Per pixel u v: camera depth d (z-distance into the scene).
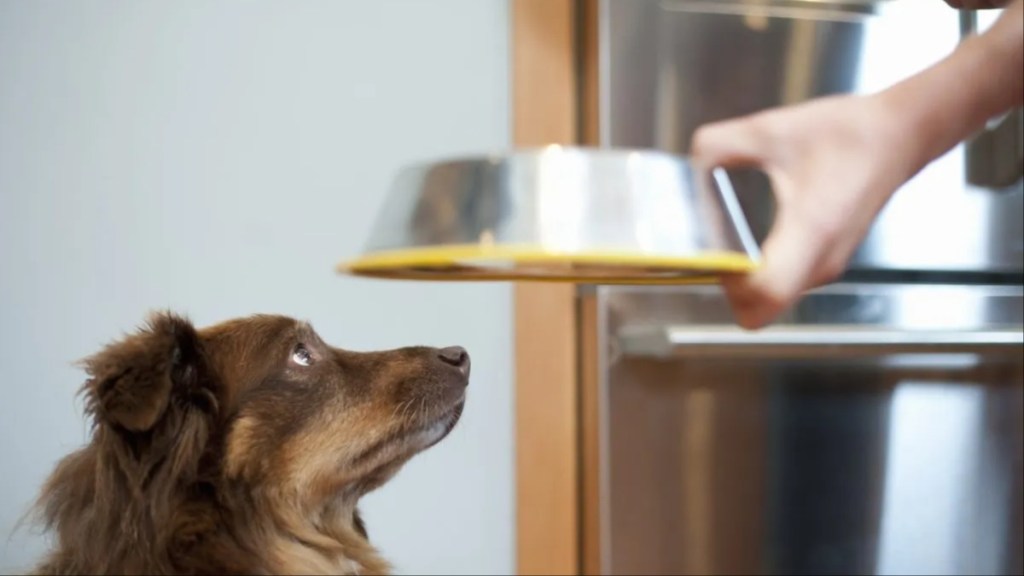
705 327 1.87
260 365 1.51
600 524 1.99
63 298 2.03
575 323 2.12
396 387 1.58
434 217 0.70
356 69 2.14
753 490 2.02
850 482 2.04
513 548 2.17
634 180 0.69
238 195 2.10
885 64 2.00
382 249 0.73
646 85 1.95
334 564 1.57
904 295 1.97
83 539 1.34
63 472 1.44
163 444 1.34
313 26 2.13
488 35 2.18
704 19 1.96
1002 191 2.02
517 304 2.10
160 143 2.07
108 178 2.05
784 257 0.74
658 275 0.85
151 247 2.06
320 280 2.13
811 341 1.83
